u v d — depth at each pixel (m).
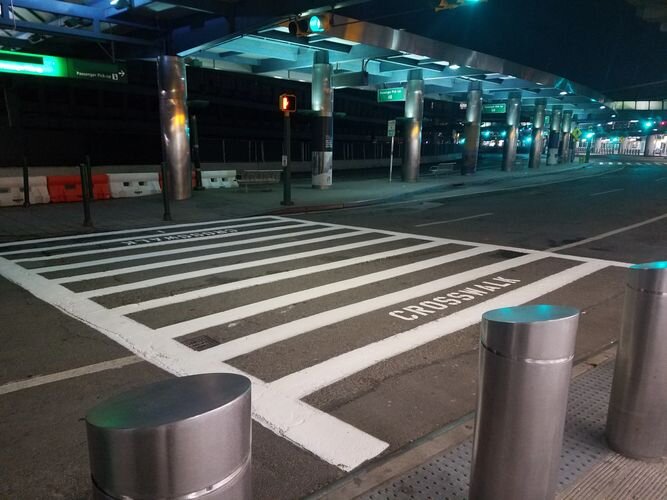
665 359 2.86
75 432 3.55
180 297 6.78
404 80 26.25
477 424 2.35
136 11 15.49
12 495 2.90
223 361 4.73
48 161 26.02
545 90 37.44
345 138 45.03
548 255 9.49
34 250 9.88
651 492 2.71
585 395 3.85
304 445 3.38
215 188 21.23
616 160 65.75
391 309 6.29
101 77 16.25
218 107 34.22
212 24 15.37
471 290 7.13
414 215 15.11
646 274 2.86
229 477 1.42
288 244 10.56
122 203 16.34
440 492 2.76
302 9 13.61
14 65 14.62
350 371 4.53
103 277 7.83
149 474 1.31
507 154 37.50
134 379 4.37
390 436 3.49
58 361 4.73
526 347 2.12
